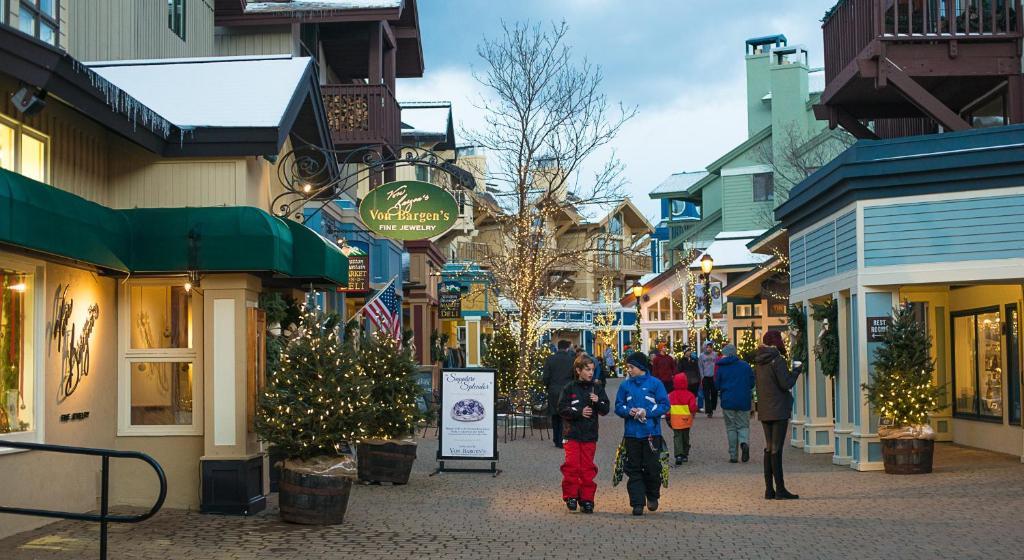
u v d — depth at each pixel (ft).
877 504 44.73
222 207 42.73
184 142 43.42
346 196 91.71
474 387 59.93
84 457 41.91
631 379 44.09
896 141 55.93
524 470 61.46
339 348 43.34
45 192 35.29
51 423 39.50
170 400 44.52
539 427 91.45
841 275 59.88
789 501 46.42
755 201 178.40
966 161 53.83
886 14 65.16
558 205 101.71
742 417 63.67
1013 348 60.64
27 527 37.81
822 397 68.64
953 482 50.52
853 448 58.03
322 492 40.27
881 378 55.01
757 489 50.80
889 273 55.83
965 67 64.23
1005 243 53.52
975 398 66.64
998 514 41.09
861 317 56.59
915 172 55.01
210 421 43.42
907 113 74.33
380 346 55.36
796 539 36.99
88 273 42.45
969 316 67.26
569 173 102.37
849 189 56.95
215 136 43.34
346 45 92.07
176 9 71.20
